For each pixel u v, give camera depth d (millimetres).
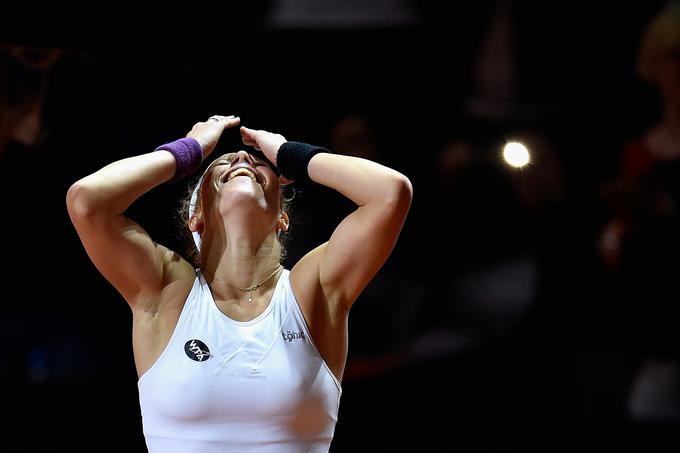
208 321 9141
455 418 17000
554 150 18578
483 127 18969
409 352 17562
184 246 11102
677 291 17234
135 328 9336
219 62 16875
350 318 17625
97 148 15109
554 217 18016
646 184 17844
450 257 18031
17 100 14469
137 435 16406
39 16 13500
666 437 16625
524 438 16703
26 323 17031
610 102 18516
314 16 18125
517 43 19109
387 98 18859
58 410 16531
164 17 15156
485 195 18266
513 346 17516
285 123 18266
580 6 18812
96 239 9016
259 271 9500
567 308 17562
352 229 9227
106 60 14633
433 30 18953
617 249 17547
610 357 17281
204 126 10172
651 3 18422
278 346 9062
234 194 9320
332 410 9258
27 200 15484
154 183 9344
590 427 16844
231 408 8844
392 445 16531
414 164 18812
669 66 18031
